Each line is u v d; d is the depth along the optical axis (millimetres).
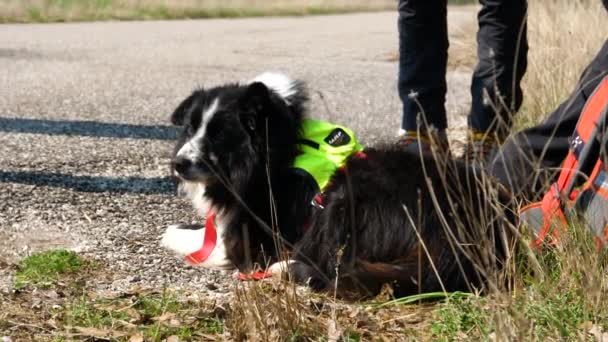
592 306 3293
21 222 4934
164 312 3590
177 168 4582
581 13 8773
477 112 5430
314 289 3994
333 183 4246
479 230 3588
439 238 3832
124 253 4516
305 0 27938
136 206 5363
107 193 5590
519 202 4074
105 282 4055
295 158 4500
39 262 4188
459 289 3770
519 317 2967
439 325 3408
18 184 5648
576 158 3898
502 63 5316
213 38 16969
